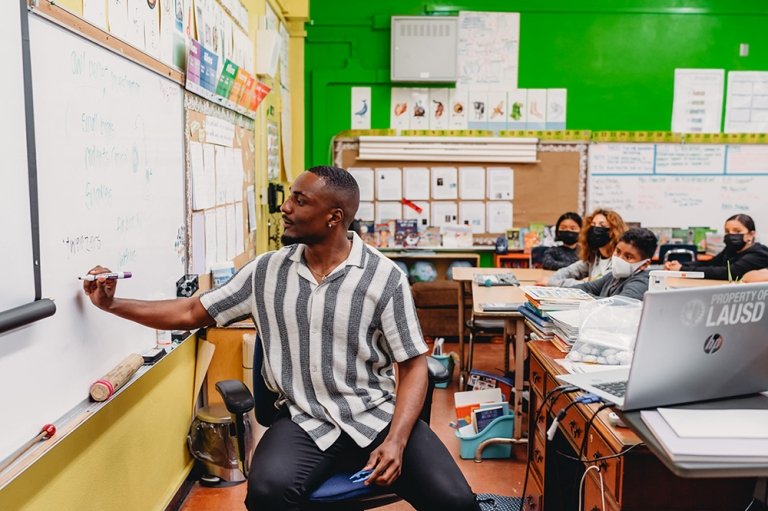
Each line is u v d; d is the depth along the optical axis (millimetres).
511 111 5988
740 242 4496
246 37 3758
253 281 1849
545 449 2182
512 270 4770
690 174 6062
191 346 2783
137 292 2072
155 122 2240
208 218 2932
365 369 1824
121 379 1829
